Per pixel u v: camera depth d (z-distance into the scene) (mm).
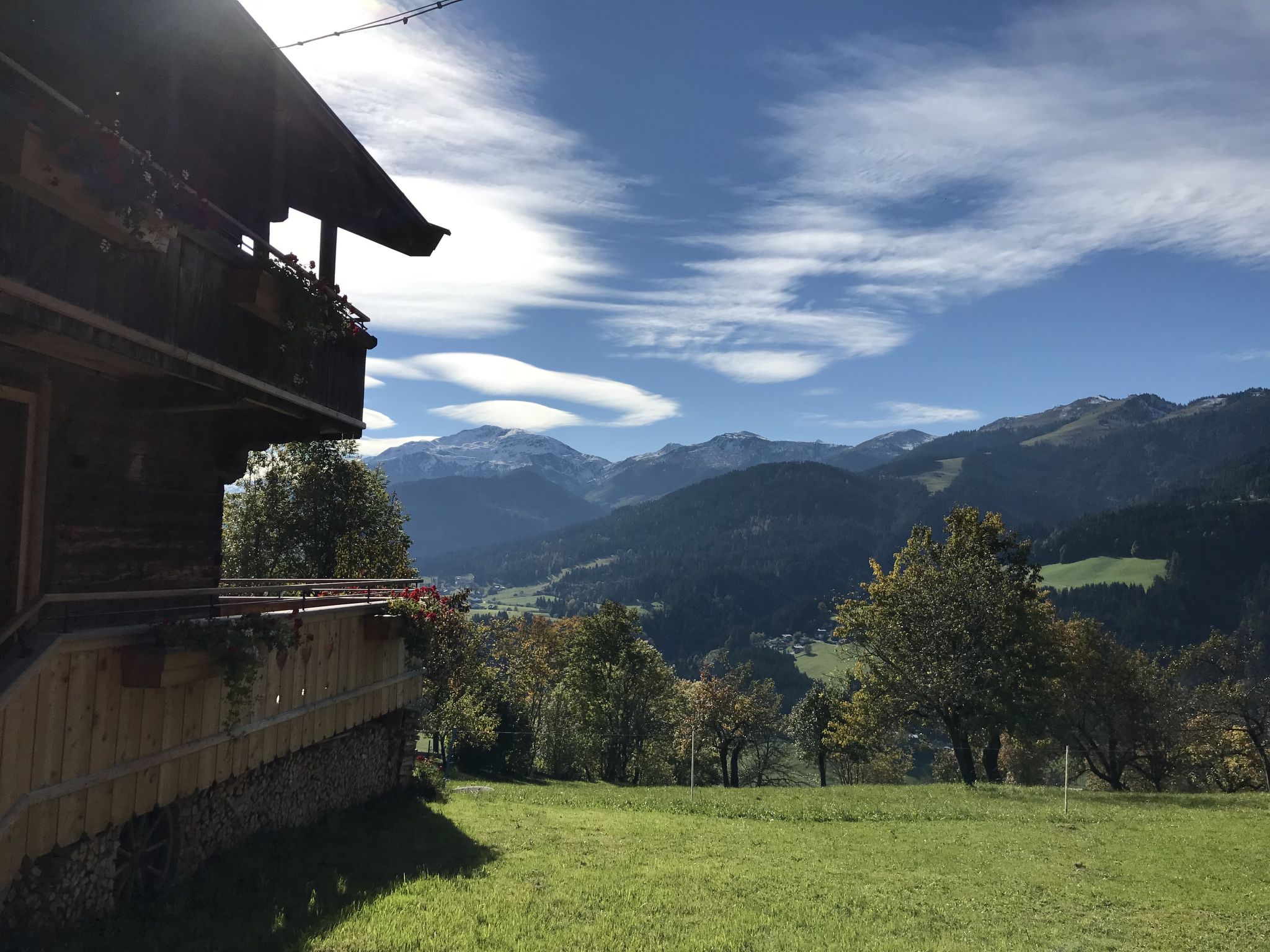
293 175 12047
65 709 7273
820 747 77312
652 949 9289
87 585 8695
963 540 42469
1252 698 45969
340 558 35312
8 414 7668
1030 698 39156
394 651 15672
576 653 69500
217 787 10586
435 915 9656
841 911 11875
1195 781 58688
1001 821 22281
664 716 72438
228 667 9031
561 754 72875
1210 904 12961
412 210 12719
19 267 6012
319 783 13602
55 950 7223
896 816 23453
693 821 20281
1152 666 49000
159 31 8695
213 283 8617
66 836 7367
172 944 8008
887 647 41188
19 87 6012
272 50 9000
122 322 7160
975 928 11453
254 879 10227
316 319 9969
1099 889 13820
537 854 13820
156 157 9477
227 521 36250
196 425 10883
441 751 55781
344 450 38000
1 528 7555
